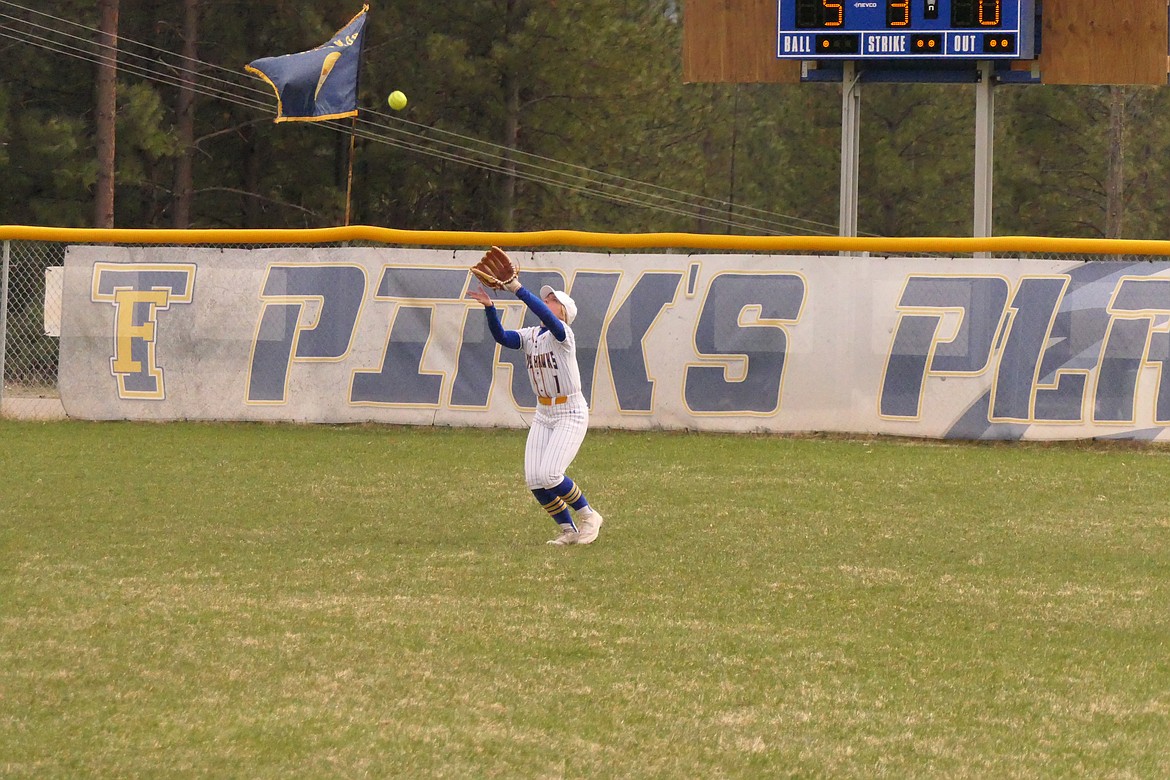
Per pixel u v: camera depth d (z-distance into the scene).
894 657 19.72
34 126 84.62
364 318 48.62
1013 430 45.56
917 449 43.78
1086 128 130.12
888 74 58.41
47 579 23.86
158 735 15.98
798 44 56.50
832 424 46.69
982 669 19.17
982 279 45.66
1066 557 27.03
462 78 96.69
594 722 16.67
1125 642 20.70
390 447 42.97
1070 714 17.19
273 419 49.06
